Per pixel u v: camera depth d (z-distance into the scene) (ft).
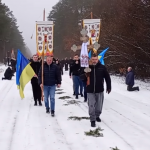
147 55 53.72
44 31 29.76
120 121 22.26
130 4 56.85
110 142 17.16
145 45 53.52
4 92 39.55
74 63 32.89
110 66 65.36
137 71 58.34
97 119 22.03
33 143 17.11
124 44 57.67
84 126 20.76
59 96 35.35
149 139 17.71
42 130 19.84
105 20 70.64
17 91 40.65
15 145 16.79
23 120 22.76
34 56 29.01
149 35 52.03
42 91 28.02
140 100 32.42
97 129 19.92
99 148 16.14
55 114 24.85
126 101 31.68
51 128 20.31
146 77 58.49
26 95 36.76
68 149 16.05
